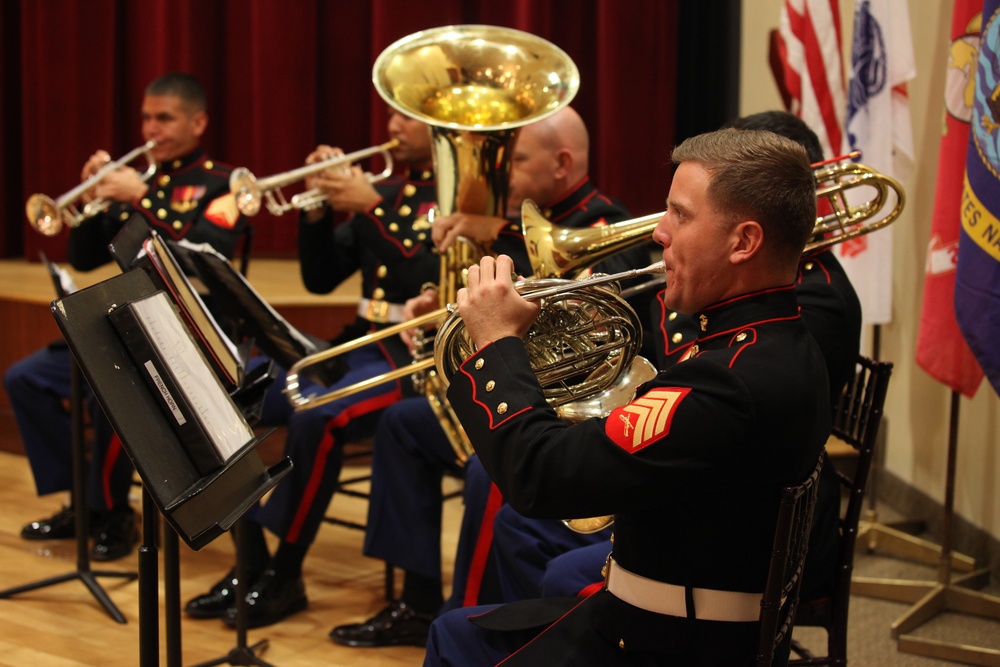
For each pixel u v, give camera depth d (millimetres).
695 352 1402
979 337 2307
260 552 2861
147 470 1427
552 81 2430
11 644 2541
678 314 1985
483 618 1573
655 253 4125
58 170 4918
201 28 4867
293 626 2697
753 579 1350
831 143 3211
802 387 1302
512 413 1351
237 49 4867
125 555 3135
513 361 1391
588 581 1790
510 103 2457
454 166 2305
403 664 2506
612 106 4613
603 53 4594
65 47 4855
